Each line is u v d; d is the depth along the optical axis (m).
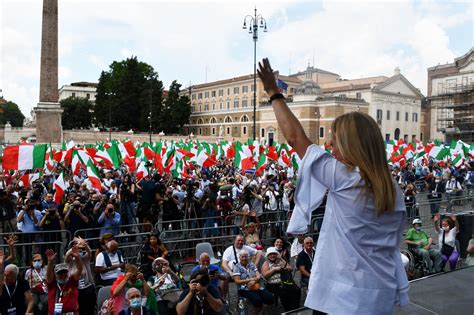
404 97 85.94
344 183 1.77
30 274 8.27
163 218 13.26
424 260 9.82
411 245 10.16
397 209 1.77
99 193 14.35
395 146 28.95
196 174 21.64
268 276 8.23
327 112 76.62
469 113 68.25
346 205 1.76
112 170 22.22
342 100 76.56
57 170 21.98
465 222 9.77
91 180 15.48
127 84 91.75
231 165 32.75
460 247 9.82
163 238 11.28
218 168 31.45
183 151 22.12
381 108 82.12
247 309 8.03
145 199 13.16
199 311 6.38
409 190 15.43
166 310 7.22
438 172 24.53
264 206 14.70
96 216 12.10
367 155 1.74
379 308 1.74
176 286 7.77
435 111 89.81
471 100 68.25
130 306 6.36
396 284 1.84
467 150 28.25
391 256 1.84
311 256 8.87
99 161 20.78
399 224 1.82
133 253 10.90
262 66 2.09
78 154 17.20
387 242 1.77
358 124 1.79
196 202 13.46
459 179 22.14
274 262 8.37
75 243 7.86
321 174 1.83
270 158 23.03
